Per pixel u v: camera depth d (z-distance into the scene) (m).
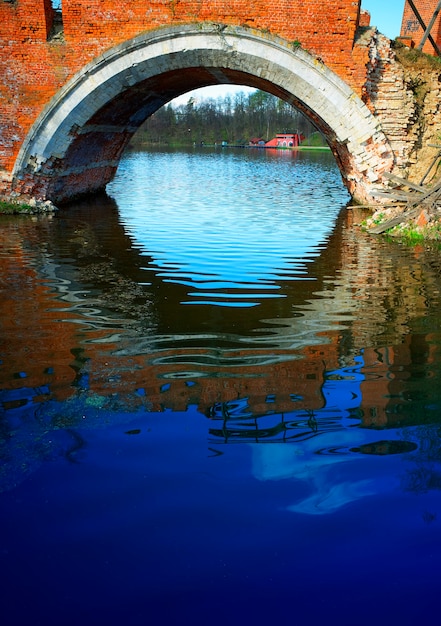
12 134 14.57
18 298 7.04
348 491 3.12
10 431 3.78
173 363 5.01
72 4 13.66
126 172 30.20
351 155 14.41
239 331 5.91
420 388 4.52
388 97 13.68
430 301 7.18
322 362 5.07
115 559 2.61
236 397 4.32
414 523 2.85
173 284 7.87
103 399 4.27
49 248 10.30
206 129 102.00
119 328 5.94
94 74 14.05
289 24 13.12
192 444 3.62
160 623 2.26
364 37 13.26
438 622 2.25
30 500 3.05
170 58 13.81
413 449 3.58
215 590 2.43
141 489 3.15
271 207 16.53
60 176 16.02
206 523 2.86
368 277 8.45
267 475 3.28
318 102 13.74
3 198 14.98
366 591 2.42
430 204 12.42
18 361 4.99
